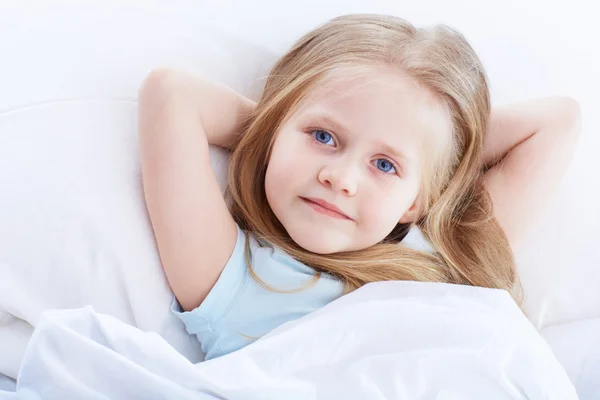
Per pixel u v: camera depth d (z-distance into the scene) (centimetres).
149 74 83
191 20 95
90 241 81
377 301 79
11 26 88
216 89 86
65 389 68
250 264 87
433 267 91
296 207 84
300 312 85
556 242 97
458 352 74
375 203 82
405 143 82
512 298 86
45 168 80
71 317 72
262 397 70
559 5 109
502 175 95
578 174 99
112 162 83
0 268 78
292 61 90
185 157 81
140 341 71
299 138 83
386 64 83
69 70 86
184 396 68
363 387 72
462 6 106
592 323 94
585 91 104
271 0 100
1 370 80
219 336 85
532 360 75
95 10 93
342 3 103
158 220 82
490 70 104
